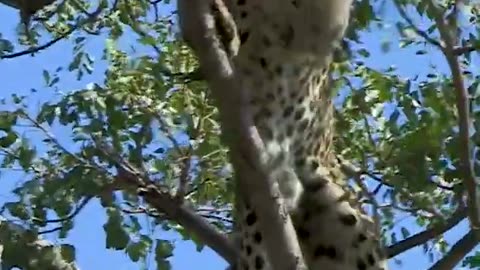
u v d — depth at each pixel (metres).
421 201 12.70
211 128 15.39
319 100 12.98
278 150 12.40
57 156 14.69
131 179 14.02
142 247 14.44
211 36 8.41
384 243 14.37
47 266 12.67
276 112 12.37
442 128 12.88
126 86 15.72
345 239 12.77
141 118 14.86
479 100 14.07
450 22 10.48
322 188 12.85
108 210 13.08
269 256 8.95
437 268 12.34
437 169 13.09
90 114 14.91
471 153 11.65
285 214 8.79
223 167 15.30
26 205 13.29
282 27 12.09
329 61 12.48
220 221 16.03
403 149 12.80
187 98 15.55
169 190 14.70
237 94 8.51
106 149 14.05
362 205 13.10
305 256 12.77
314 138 12.93
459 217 13.24
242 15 12.34
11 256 12.59
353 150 14.48
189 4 8.38
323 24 11.77
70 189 13.14
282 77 12.30
